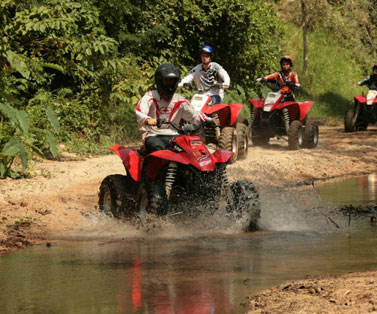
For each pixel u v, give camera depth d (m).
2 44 14.66
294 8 45.75
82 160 17.45
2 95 14.12
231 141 15.98
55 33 19.50
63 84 21.94
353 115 26.89
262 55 29.30
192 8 25.78
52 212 10.07
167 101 9.71
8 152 12.95
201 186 9.02
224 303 5.34
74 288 5.95
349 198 11.55
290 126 19.64
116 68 20.73
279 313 4.90
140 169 9.35
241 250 7.53
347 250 7.43
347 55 45.66
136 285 6.02
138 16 24.36
